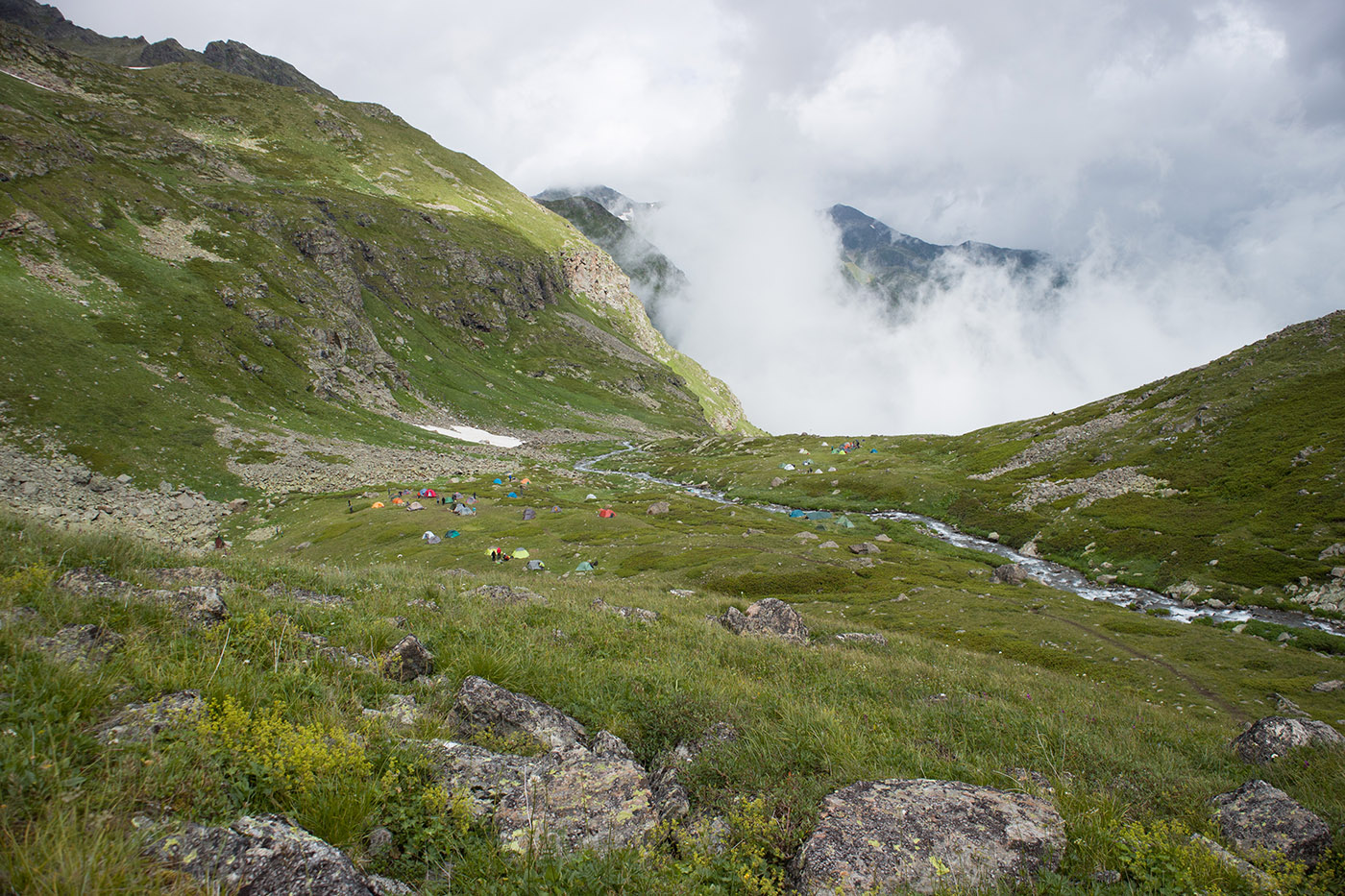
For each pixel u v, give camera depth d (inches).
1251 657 1440.7
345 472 3983.8
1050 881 246.4
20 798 190.1
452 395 7455.7
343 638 463.5
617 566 2406.5
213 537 2837.1
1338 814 363.3
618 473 5807.1
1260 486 2620.6
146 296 4655.5
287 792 234.2
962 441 4808.1
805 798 297.1
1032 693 761.6
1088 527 2869.1
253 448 3769.7
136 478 3132.4
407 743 292.0
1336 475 2425.0
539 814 256.5
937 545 3068.4
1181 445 3228.3
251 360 4803.2
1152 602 2185.0
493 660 442.6
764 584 2176.4
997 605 1893.5
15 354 3415.4
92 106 6909.5
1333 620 1852.9
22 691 243.0
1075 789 354.9
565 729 365.1
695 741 371.6
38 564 432.1
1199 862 271.9
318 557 2571.4
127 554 541.3
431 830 234.5
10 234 4291.3
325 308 6151.6
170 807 208.8
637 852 237.3
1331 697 1190.3
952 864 254.4
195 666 311.9
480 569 2310.5
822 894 236.1
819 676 625.9
